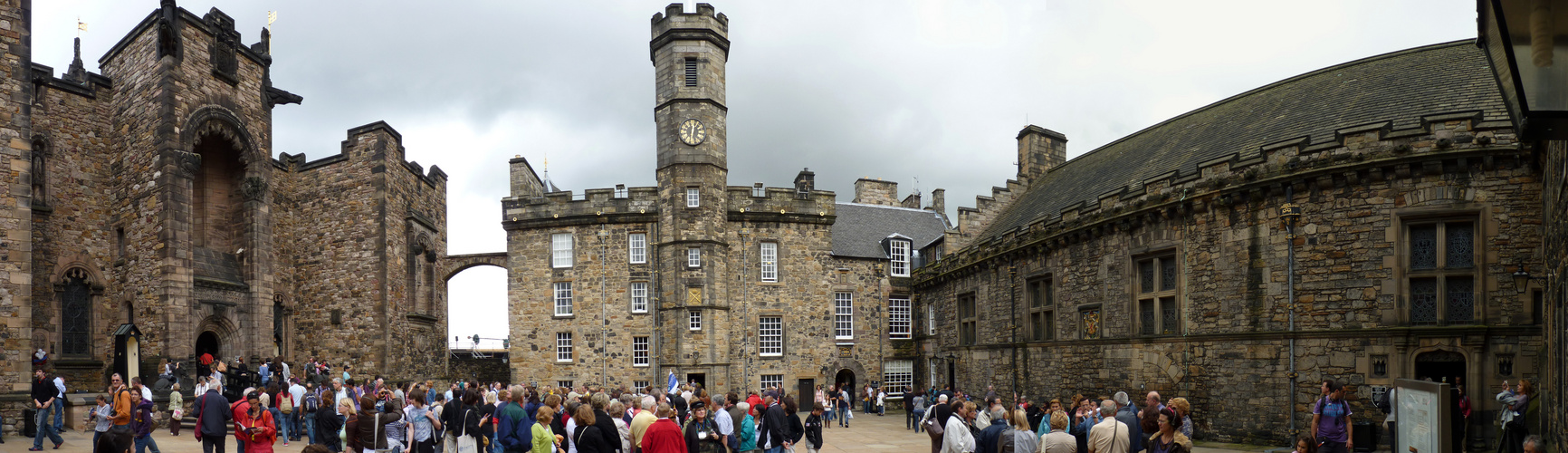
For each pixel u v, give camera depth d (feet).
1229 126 78.43
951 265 108.58
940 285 115.75
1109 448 31.09
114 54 93.09
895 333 128.06
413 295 123.65
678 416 56.13
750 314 120.16
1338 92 70.44
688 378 116.78
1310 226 56.95
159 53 86.07
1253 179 59.62
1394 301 53.11
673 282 116.67
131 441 26.25
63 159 88.38
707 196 117.80
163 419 74.33
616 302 119.24
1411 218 53.06
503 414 41.60
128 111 90.38
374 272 115.03
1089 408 46.34
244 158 96.43
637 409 46.19
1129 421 38.14
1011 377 89.92
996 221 114.73
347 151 118.83
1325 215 56.29
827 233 125.49
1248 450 57.36
